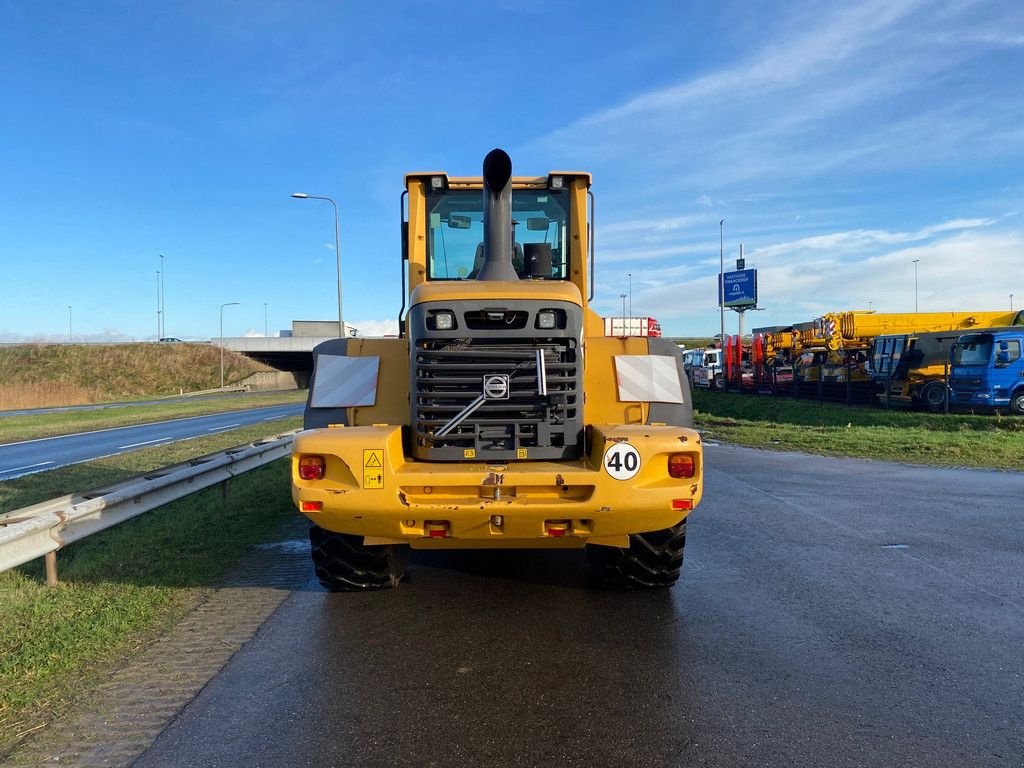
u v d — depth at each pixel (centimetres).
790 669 402
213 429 2273
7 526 516
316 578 588
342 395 510
